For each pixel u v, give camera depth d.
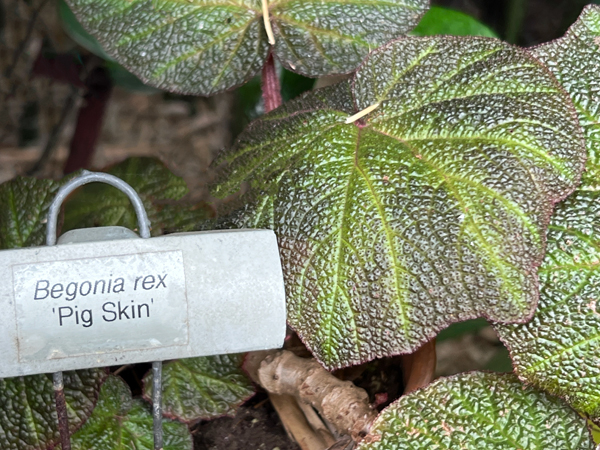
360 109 0.31
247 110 0.43
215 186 0.31
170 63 0.32
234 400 0.33
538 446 0.29
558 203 0.30
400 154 0.30
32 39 0.50
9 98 0.52
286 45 0.32
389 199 0.29
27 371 0.26
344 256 0.29
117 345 0.26
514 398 0.30
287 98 0.40
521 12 0.44
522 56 0.30
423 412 0.29
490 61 0.30
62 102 0.56
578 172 0.29
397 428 0.29
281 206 0.30
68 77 0.44
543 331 0.29
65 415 0.27
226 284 0.26
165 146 0.60
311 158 0.30
